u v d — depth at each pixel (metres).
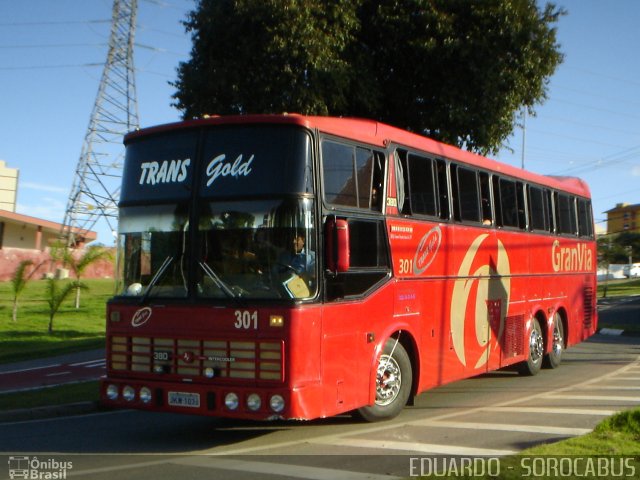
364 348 8.58
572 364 16.58
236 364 7.56
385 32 16.45
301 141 7.83
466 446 7.87
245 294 7.64
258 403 7.39
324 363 7.81
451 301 10.78
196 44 16.39
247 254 7.73
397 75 17.16
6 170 58.88
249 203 7.81
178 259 8.06
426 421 9.45
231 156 8.01
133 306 8.25
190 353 7.81
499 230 12.52
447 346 10.64
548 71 16.88
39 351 19.69
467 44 16.00
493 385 13.06
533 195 14.20
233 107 16.19
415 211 9.92
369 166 8.95
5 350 20.17
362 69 16.22
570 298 16.06
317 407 7.64
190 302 7.88
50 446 8.52
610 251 48.47
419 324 9.86
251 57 15.55
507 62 16.53
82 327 25.34
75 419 10.62
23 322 25.61
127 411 11.35
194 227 8.01
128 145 8.77
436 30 16.12
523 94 16.94
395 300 9.28
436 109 16.89
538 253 14.25
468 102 16.69
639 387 12.67
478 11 16.09
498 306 12.41
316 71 15.25
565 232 15.91
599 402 10.92
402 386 9.54
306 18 15.29
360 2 16.02
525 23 16.39
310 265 7.69
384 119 17.67
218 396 7.57
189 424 9.89
